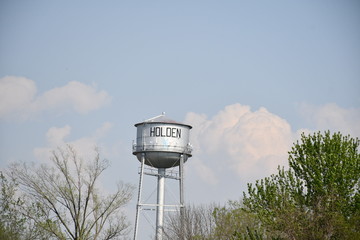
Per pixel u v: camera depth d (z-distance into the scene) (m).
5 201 53.62
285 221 46.22
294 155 48.41
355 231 46.00
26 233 53.91
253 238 50.91
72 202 61.06
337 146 47.41
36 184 59.09
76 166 62.12
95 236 62.22
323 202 46.22
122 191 63.88
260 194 48.06
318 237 45.69
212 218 65.81
